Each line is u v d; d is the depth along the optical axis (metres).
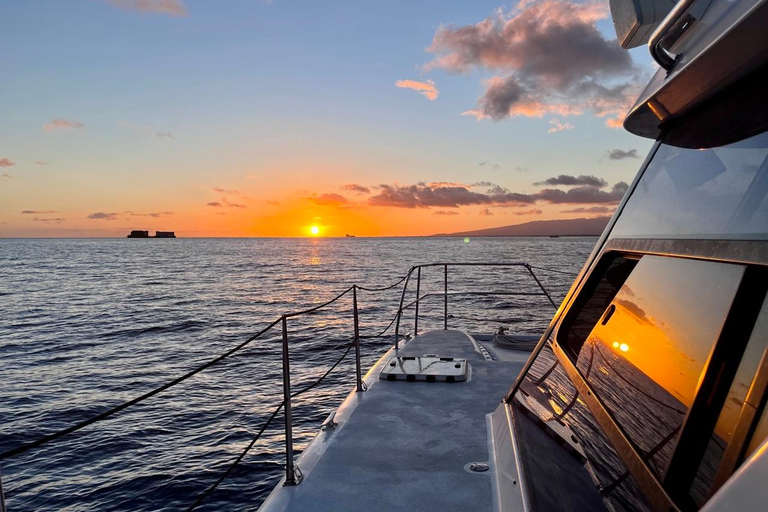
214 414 15.96
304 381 19.59
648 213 1.46
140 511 10.39
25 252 195.38
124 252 196.12
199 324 36.09
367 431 3.41
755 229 0.89
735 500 0.60
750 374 0.79
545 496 1.52
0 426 15.63
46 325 36.22
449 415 3.65
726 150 1.12
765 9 0.85
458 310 38.88
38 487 11.47
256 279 75.75
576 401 1.58
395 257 138.38
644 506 0.97
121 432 14.62
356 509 2.48
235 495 10.84
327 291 58.19
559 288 54.00
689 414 0.90
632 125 1.69
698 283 1.04
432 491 2.63
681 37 1.28
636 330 1.28
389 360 5.16
